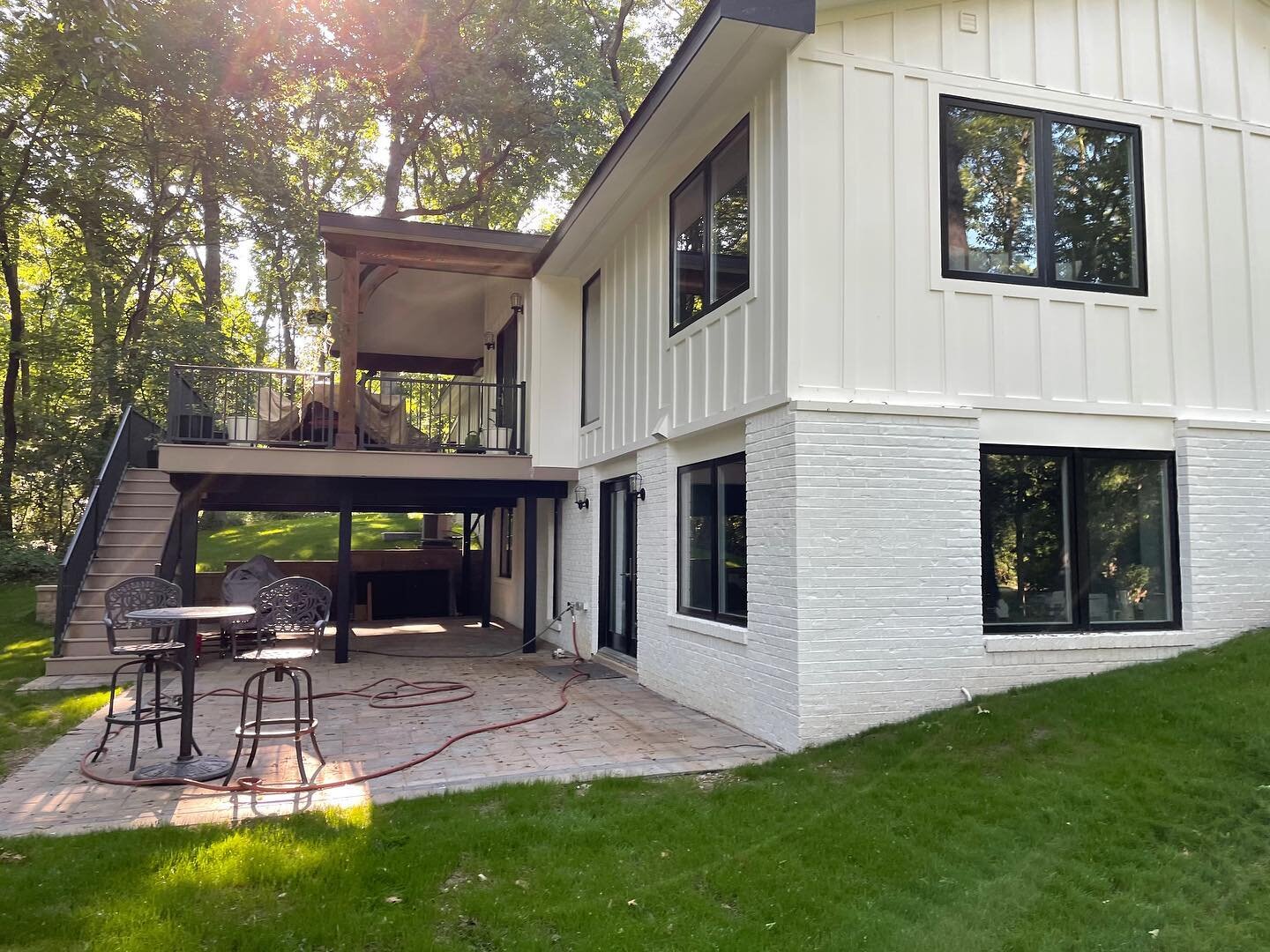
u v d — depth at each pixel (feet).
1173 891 11.85
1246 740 15.60
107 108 55.98
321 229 33.37
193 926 11.03
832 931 11.10
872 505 19.89
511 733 21.75
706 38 19.69
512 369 41.78
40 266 78.48
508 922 11.25
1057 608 21.33
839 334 20.12
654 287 28.71
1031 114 22.07
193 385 42.86
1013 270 21.61
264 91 62.08
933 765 16.65
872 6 20.80
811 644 19.30
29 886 12.10
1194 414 22.50
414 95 68.95
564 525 39.27
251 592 37.11
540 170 73.67
